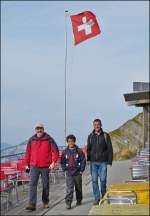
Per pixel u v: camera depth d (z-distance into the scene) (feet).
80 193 42.32
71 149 41.55
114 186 29.40
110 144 41.47
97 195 41.32
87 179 61.05
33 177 40.91
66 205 40.83
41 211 40.37
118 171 68.64
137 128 108.27
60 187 55.83
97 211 20.30
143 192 27.12
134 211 20.12
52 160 41.16
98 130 41.60
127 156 102.78
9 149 76.38
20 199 48.65
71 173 41.32
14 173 47.96
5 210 41.81
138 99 87.97
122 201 26.66
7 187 43.88
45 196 41.57
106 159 41.39
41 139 41.09
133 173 46.19
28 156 41.52
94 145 41.47
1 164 57.00
